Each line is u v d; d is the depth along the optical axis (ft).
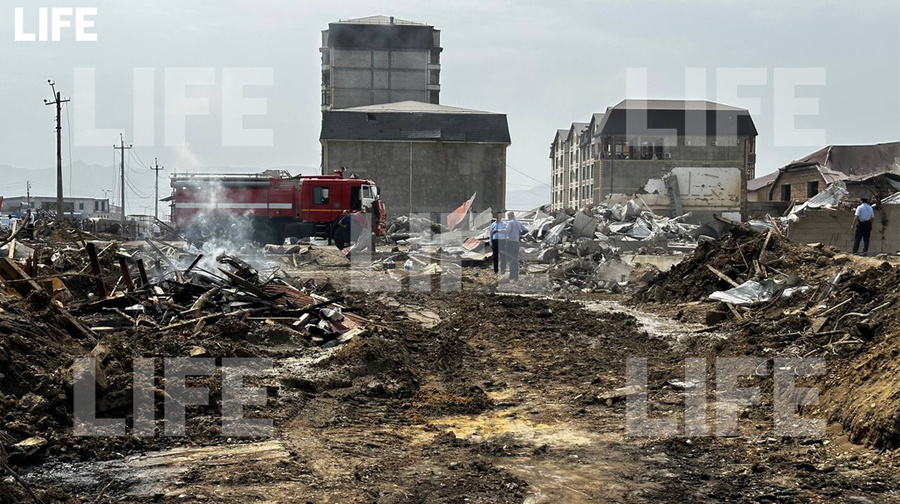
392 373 34.09
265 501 18.97
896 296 33.88
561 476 21.38
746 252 58.34
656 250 101.09
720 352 37.04
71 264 53.01
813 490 20.06
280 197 113.29
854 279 40.65
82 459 21.85
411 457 22.97
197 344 32.65
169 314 38.91
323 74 287.69
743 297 51.11
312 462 22.22
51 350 27.50
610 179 231.91
